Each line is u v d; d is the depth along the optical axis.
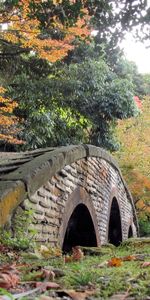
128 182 21.78
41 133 14.58
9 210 4.99
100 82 14.40
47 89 13.22
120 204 15.38
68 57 14.84
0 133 12.77
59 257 4.93
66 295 2.05
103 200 11.50
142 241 7.60
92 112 15.44
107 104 15.33
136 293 2.17
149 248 6.65
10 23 9.71
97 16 5.49
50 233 6.58
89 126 16.84
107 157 11.52
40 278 2.64
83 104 14.80
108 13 5.37
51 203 6.63
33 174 5.68
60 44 10.41
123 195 16.20
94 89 14.41
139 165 22.91
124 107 15.59
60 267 3.47
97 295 2.12
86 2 5.57
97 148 9.99
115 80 15.87
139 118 23.28
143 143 23.17
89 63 14.09
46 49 10.71
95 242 10.18
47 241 6.39
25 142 13.53
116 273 2.90
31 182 5.56
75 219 9.88
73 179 8.06
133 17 5.27
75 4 5.66
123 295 2.08
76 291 2.16
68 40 10.99
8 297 1.75
